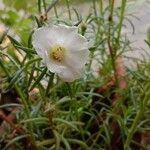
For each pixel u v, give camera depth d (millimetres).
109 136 143
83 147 140
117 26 159
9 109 150
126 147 130
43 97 122
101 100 162
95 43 144
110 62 167
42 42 93
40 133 139
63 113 137
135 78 153
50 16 150
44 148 135
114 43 169
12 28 158
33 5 169
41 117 127
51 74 100
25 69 107
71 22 138
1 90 141
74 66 94
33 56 112
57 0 125
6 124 143
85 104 144
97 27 170
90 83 161
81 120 153
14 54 139
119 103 148
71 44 94
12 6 171
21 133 133
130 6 177
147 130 152
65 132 139
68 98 128
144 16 215
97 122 146
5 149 128
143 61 172
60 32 93
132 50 169
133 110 147
